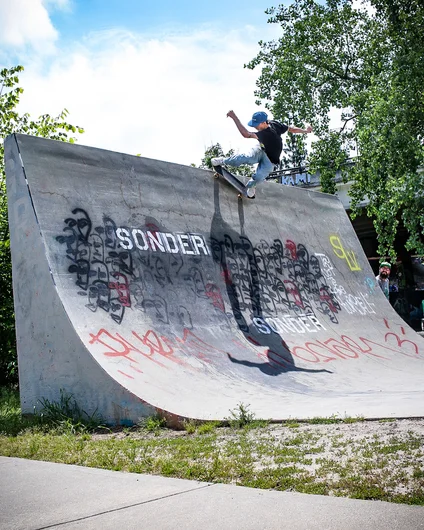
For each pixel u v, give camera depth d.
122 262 9.91
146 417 7.19
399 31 23.20
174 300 10.30
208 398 7.91
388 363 12.60
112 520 3.27
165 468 4.48
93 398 7.82
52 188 9.59
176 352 9.14
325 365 11.17
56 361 8.41
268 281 12.85
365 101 25.27
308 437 5.39
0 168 13.46
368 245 36.38
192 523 3.14
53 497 3.86
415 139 21.75
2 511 3.58
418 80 21.48
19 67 14.23
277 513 3.22
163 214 11.31
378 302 15.89
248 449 5.10
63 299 8.53
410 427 5.36
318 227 15.69
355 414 6.30
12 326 13.09
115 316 9.05
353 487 3.62
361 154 24.52
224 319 10.95
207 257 11.66
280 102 28.25
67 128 14.71
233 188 13.53
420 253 21.59
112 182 10.69
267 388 8.99
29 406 8.77
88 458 5.21
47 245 8.94
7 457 5.58
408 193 20.67
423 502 3.27
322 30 28.28
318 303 13.80
